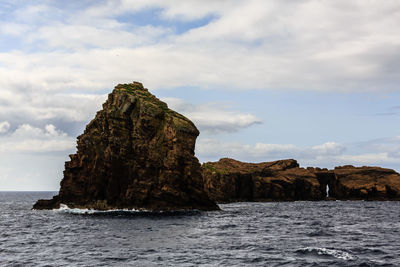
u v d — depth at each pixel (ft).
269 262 121.90
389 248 147.95
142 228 210.38
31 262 121.90
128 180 328.29
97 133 348.59
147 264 119.14
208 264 119.24
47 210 346.95
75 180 354.33
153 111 341.62
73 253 136.56
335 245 154.10
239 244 156.35
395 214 345.92
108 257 129.18
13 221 252.62
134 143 334.03
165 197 328.08
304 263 120.57
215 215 307.78
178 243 158.61
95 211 317.63
